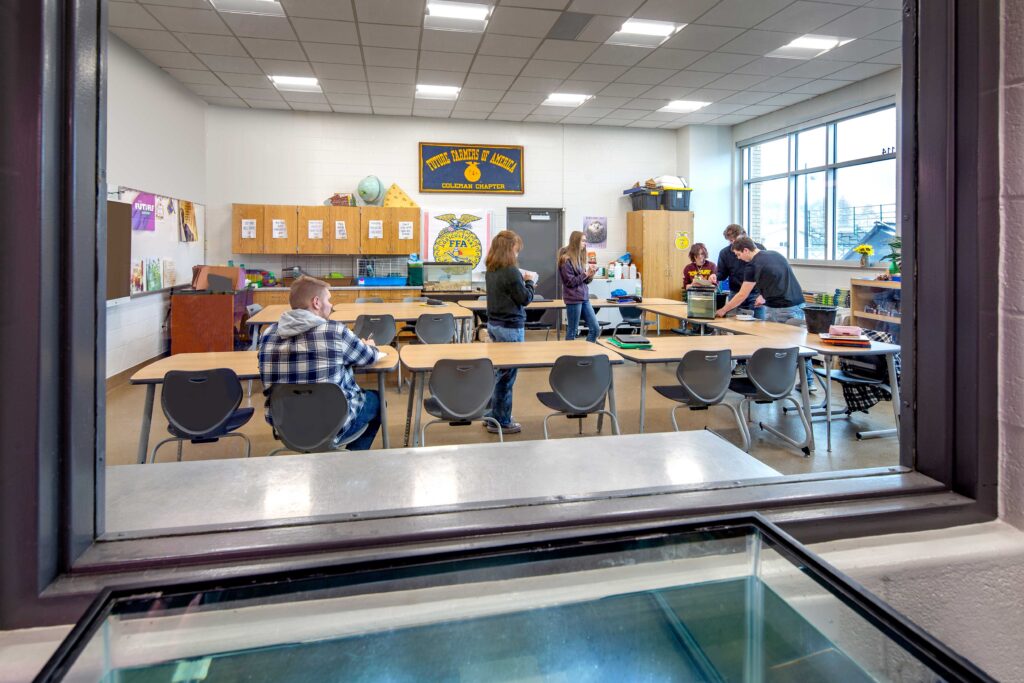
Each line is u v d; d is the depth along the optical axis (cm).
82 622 58
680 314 525
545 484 100
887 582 92
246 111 830
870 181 718
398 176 880
